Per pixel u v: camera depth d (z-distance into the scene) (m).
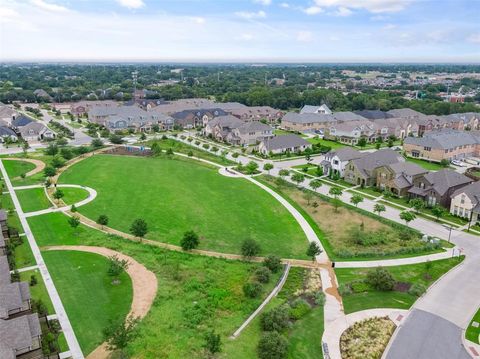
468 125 167.88
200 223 69.31
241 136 136.12
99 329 40.91
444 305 47.00
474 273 54.34
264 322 41.91
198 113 174.25
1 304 39.81
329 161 102.19
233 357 37.31
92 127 155.75
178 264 54.16
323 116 166.00
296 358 37.84
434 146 116.56
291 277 52.75
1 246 53.28
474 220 72.50
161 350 37.75
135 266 53.62
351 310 45.88
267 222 70.75
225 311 44.53
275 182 93.19
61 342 38.91
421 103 197.88
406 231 66.44
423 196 82.56
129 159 111.50
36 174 94.81
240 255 58.44
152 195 81.88
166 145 132.62
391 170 87.88
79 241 60.66
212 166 107.50
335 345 39.97
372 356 38.53
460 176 84.06
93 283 49.41
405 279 52.62
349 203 81.69
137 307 44.53
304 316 44.47
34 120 162.62
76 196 80.06
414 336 41.41
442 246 62.38
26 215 70.25
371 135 145.25
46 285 48.72
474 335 41.66
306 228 68.62
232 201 80.31
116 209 74.06
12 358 32.72
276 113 188.50
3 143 131.25
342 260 57.88
